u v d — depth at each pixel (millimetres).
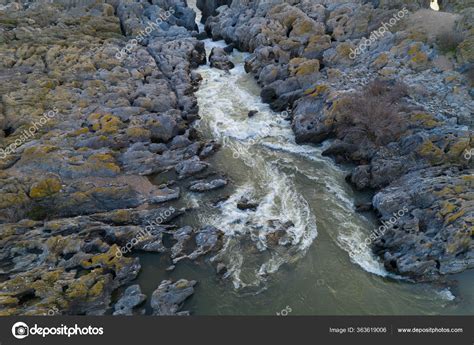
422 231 35219
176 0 79625
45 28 63375
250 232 37656
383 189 40125
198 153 47625
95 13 69312
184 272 34375
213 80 62219
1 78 52094
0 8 67562
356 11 63250
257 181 44000
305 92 52469
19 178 39125
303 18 65562
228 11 77250
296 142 49438
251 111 53938
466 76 50156
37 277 32156
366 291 32312
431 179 38438
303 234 37406
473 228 33562
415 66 52875
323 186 43094
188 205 40938
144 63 60250
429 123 43844
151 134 48156
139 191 41625
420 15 59688
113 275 33625
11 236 35156
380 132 43781
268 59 62188
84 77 54719
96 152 43594
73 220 37188
